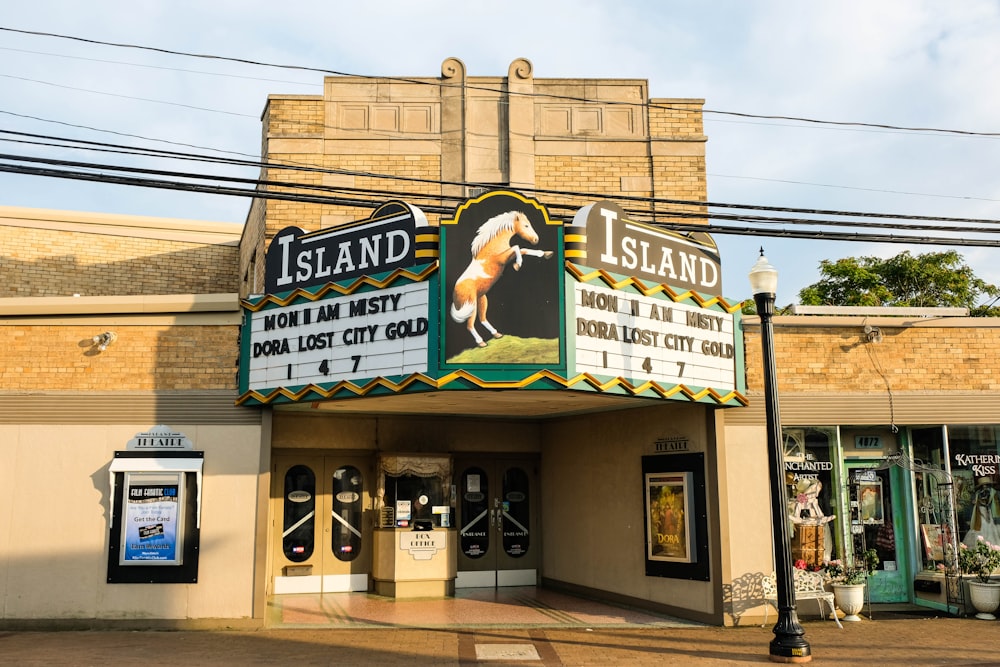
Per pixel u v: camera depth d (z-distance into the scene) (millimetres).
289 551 16531
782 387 14664
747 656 11367
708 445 14125
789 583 11273
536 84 17797
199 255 24000
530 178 17391
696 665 10844
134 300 13789
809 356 14828
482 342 11492
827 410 14695
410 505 16625
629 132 17781
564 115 17734
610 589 15867
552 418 17906
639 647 11938
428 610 14891
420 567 16203
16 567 13188
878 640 12375
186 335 13852
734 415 14297
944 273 33062
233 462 13586
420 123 17531
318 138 17281
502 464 18219
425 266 11773
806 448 14789
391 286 12117
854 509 15320
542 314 11586
